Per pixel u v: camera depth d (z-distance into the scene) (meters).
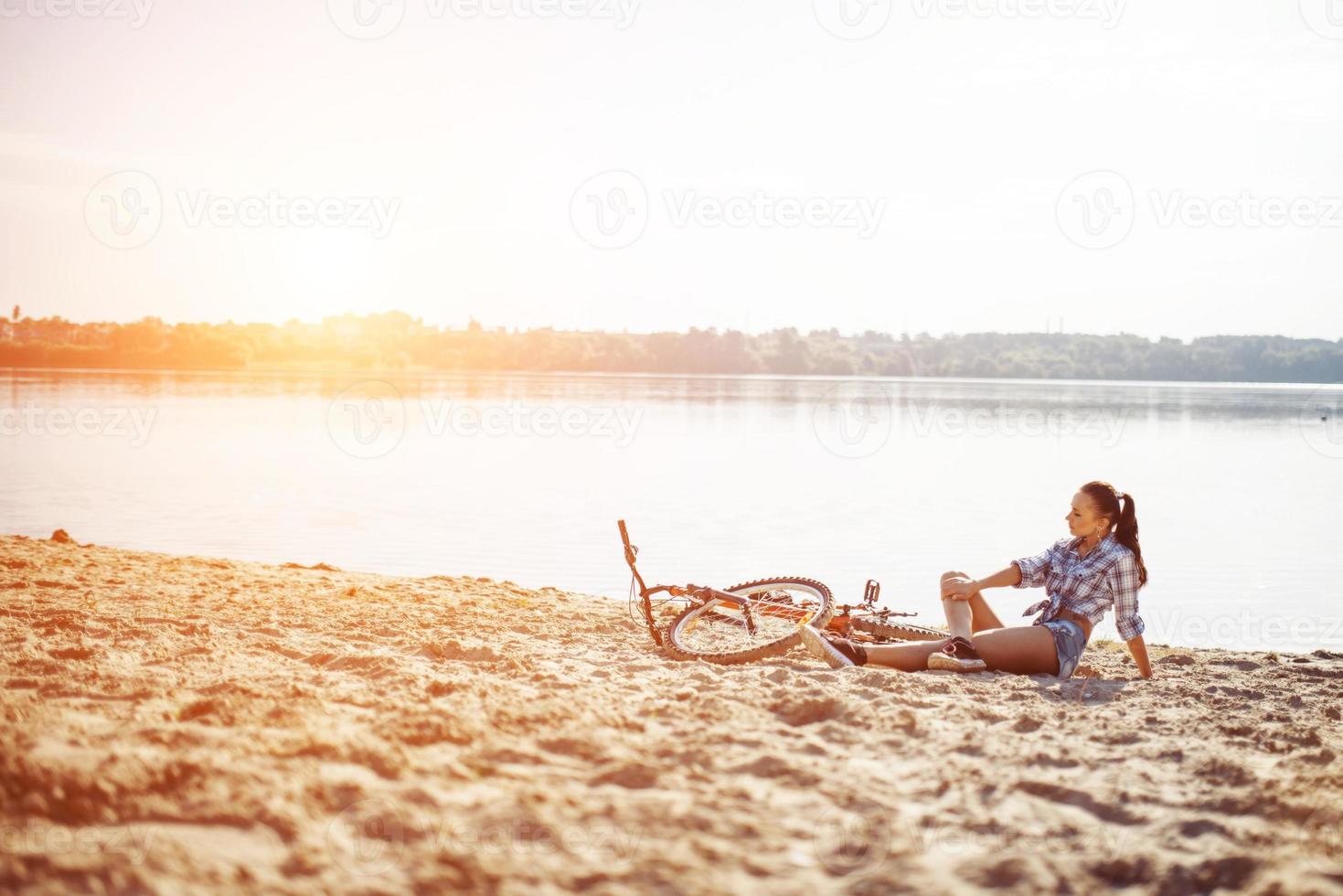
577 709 4.27
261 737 3.57
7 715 3.78
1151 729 4.61
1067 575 6.39
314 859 2.69
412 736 3.73
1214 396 118.06
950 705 4.83
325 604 7.94
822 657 6.29
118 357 162.38
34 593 7.70
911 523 18.05
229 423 42.84
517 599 8.81
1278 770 3.93
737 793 3.40
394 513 18.44
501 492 22.14
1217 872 2.94
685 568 13.53
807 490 23.34
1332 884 2.82
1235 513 19.80
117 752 3.26
